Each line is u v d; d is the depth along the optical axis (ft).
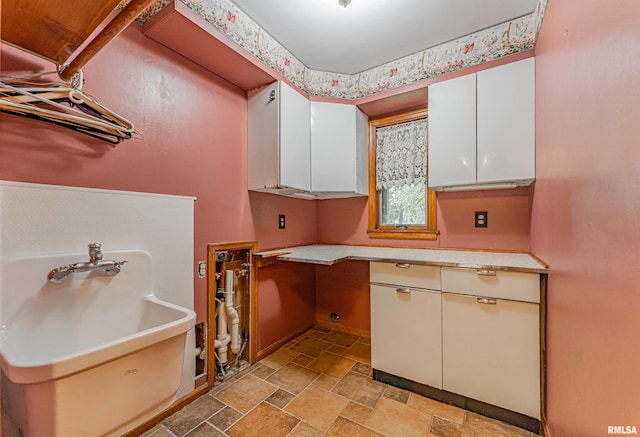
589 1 2.82
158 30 4.73
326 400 5.49
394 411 5.18
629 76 2.06
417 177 7.91
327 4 5.25
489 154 5.80
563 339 3.61
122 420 2.65
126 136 4.20
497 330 4.94
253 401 5.45
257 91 6.79
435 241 7.56
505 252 6.66
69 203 3.81
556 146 3.99
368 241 8.68
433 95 6.49
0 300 3.09
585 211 2.93
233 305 6.81
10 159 3.39
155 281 4.83
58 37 3.16
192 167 5.59
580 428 3.00
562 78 3.72
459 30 6.05
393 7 5.33
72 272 3.56
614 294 2.30
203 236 5.80
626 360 2.11
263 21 5.72
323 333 8.89
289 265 8.34
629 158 2.07
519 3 5.26
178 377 3.16
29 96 3.14
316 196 8.68
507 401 4.84
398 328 5.89
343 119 7.76
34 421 2.22
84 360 2.33
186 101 5.50
